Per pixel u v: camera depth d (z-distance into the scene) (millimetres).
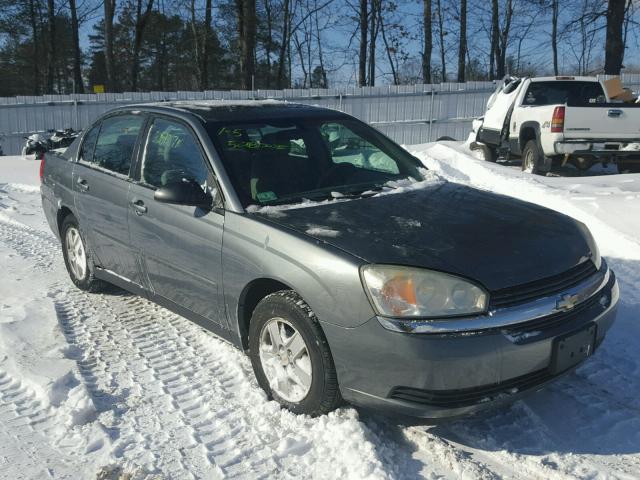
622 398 3633
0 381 3904
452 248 3131
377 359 2943
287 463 3049
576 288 3184
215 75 48031
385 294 2928
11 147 19969
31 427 3420
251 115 4414
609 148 11195
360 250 3111
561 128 11078
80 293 5551
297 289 3215
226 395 3729
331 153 4395
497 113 13766
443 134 21438
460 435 3270
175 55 52219
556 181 9180
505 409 3516
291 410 3455
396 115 21172
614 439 3219
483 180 9875
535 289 3043
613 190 8148
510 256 3119
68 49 52438
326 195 3912
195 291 3984
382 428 3320
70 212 5527
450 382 2869
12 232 7949
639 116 11102
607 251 6316
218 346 4395
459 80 31688
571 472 2943
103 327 4812
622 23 21500
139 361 4219
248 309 3730
